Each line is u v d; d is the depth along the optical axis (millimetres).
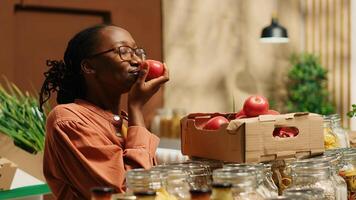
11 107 4742
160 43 10227
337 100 12352
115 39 3449
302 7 12719
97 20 9430
